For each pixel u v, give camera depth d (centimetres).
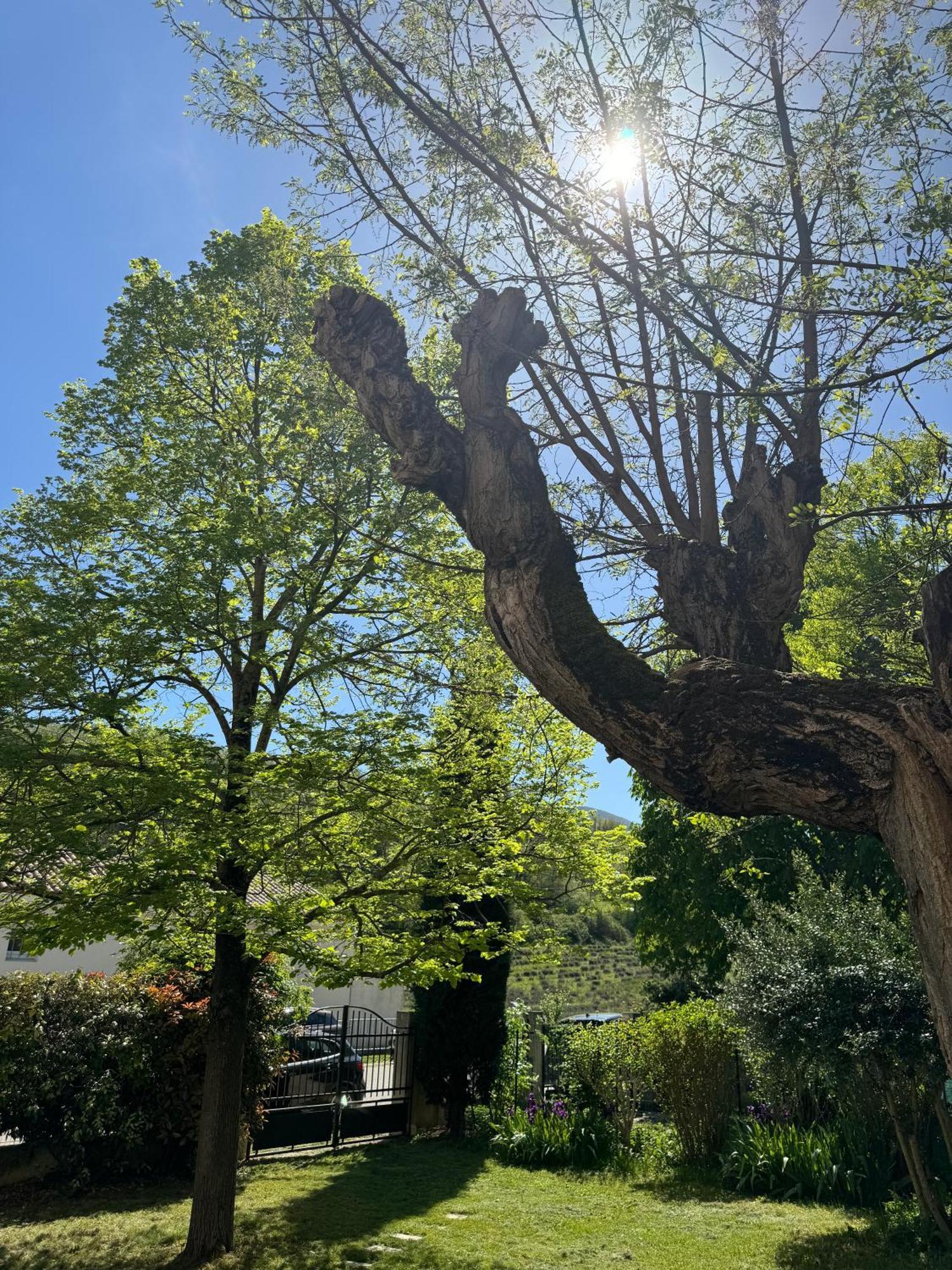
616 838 902
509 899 946
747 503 466
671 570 450
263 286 760
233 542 744
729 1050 1093
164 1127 998
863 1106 920
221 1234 740
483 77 479
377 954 796
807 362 459
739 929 920
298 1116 1195
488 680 843
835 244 448
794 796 300
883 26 456
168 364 919
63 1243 766
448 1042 1288
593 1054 1189
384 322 430
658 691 329
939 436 491
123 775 689
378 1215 866
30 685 693
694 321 437
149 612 735
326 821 785
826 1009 782
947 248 373
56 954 1789
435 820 774
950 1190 847
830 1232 785
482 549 380
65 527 806
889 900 1409
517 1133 1148
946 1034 259
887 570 808
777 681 317
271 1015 1098
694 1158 1080
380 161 480
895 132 445
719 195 460
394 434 414
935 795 275
